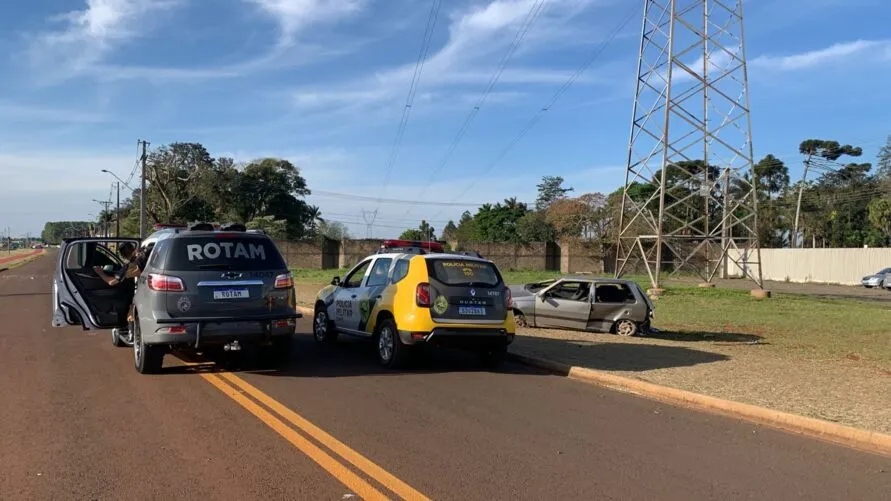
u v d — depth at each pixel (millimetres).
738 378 9398
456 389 8391
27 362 9641
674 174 54969
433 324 9406
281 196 76750
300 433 6105
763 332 16531
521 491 4781
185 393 7664
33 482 4789
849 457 5984
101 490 4645
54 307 10070
